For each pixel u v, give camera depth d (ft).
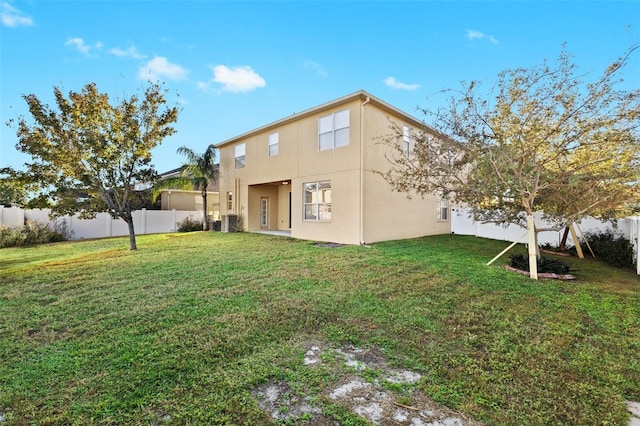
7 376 9.60
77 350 11.22
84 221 52.11
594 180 21.02
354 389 9.03
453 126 24.27
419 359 10.73
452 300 16.74
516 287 19.27
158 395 8.63
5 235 41.75
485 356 10.94
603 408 8.32
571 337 12.55
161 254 31.14
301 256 29.09
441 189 27.45
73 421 7.70
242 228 53.83
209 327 13.16
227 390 8.87
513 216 25.02
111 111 33.60
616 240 29.71
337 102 37.55
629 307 15.94
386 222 40.19
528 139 21.22
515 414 8.02
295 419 7.77
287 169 45.16
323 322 13.82
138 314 14.66
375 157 38.24
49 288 19.25
